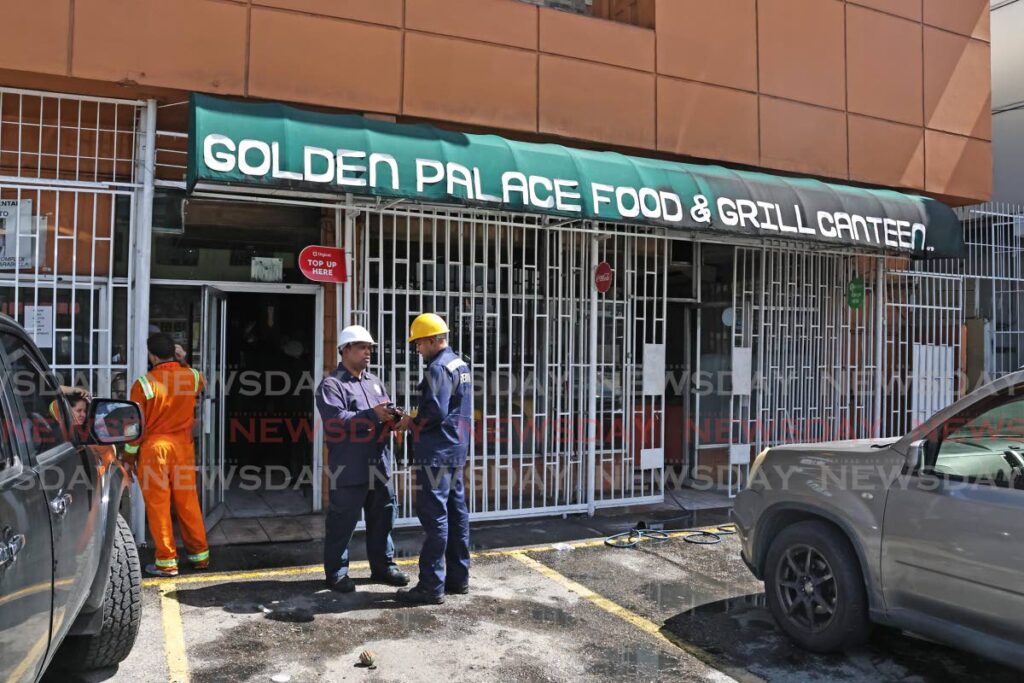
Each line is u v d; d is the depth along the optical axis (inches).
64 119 258.7
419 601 209.2
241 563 241.0
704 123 337.1
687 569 245.0
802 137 360.5
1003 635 146.6
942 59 402.0
